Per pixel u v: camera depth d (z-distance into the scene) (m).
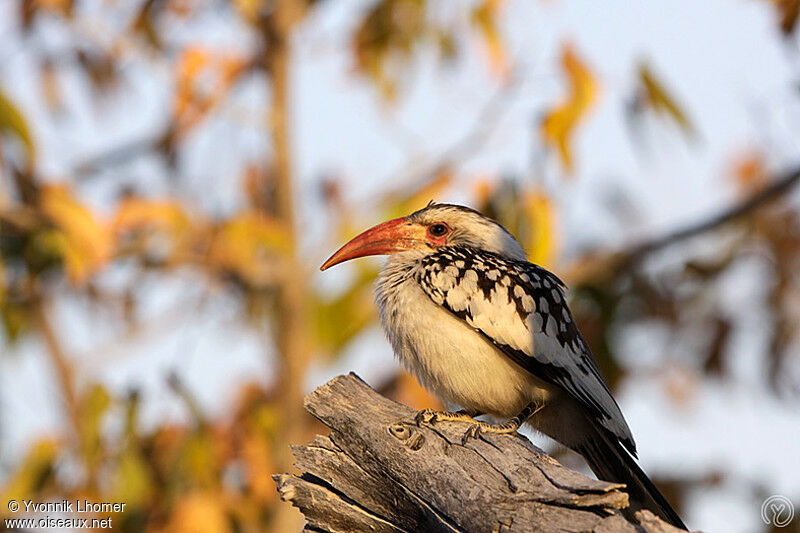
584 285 12.83
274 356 12.85
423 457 6.12
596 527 5.05
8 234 11.42
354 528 6.36
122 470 10.83
